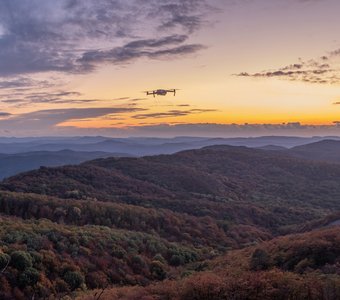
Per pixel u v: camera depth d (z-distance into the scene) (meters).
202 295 20.38
